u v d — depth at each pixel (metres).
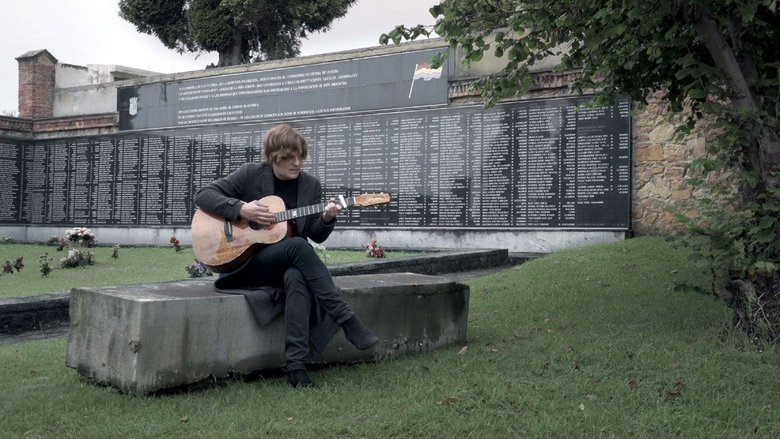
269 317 3.96
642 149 11.52
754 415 3.18
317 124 14.69
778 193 3.94
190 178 16.31
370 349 4.39
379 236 13.84
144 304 3.52
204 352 3.74
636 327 5.04
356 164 14.19
